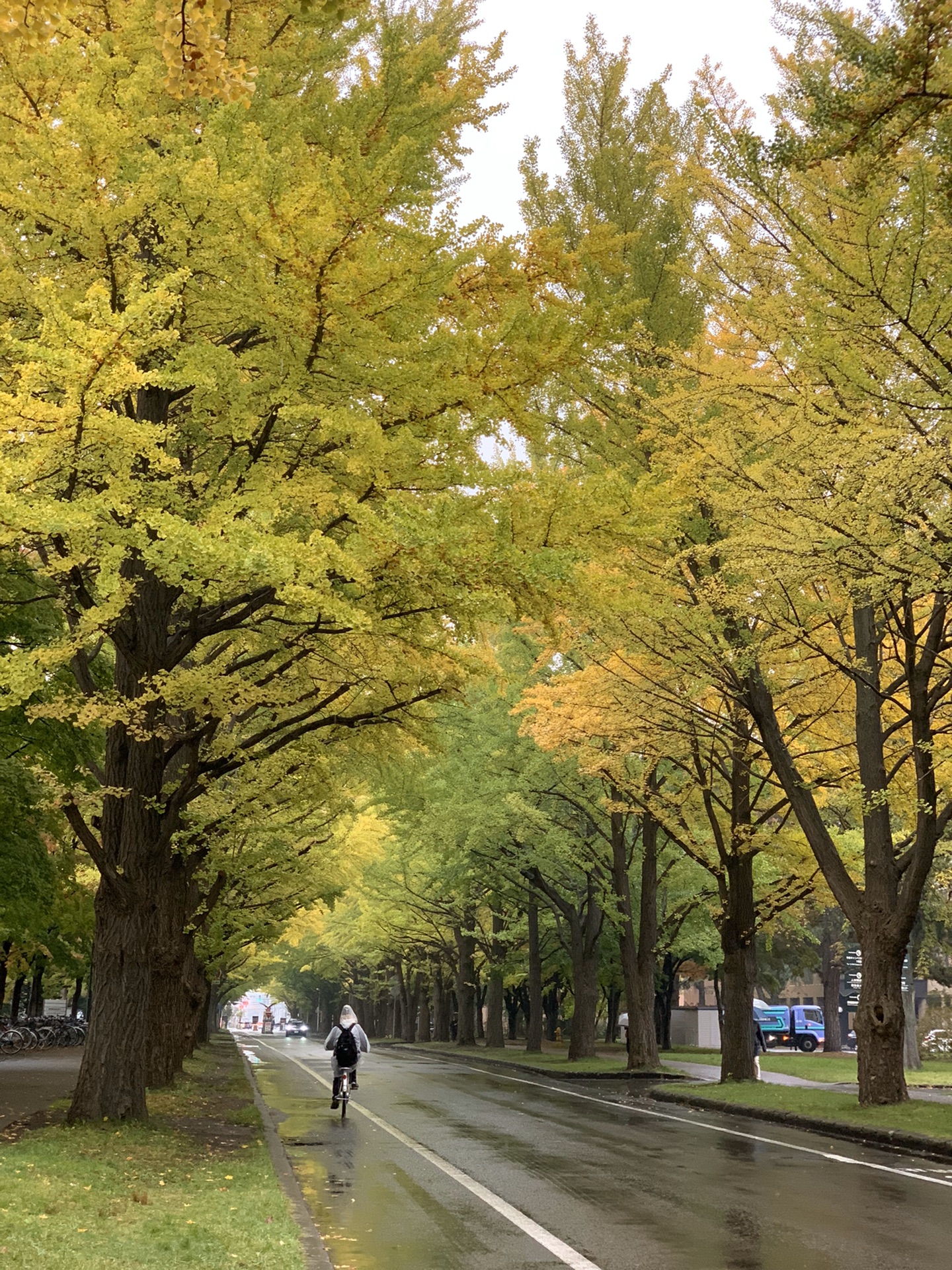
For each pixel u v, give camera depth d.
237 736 14.62
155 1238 6.32
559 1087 23.84
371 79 11.11
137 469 9.66
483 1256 6.95
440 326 9.88
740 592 15.01
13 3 5.50
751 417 14.24
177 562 7.89
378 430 8.63
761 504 13.08
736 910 22.77
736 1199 9.21
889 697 17.05
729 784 24.55
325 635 11.77
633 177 17.84
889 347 11.38
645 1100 20.12
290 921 36.72
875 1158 12.20
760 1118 16.94
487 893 42.22
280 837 20.77
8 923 22.55
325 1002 110.12
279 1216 7.34
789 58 13.34
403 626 10.23
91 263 9.15
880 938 16.97
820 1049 57.16
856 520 12.09
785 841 22.19
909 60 6.34
